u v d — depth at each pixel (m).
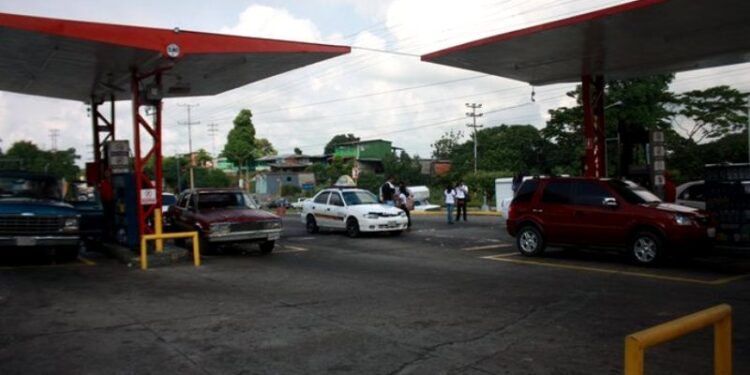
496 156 49.69
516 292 9.18
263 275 11.25
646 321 7.23
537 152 48.66
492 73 17.30
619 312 7.71
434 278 10.65
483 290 9.39
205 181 73.12
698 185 15.65
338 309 8.09
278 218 15.20
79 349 6.24
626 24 12.41
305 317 7.63
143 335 6.80
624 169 34.84
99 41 11.59
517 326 7.05
